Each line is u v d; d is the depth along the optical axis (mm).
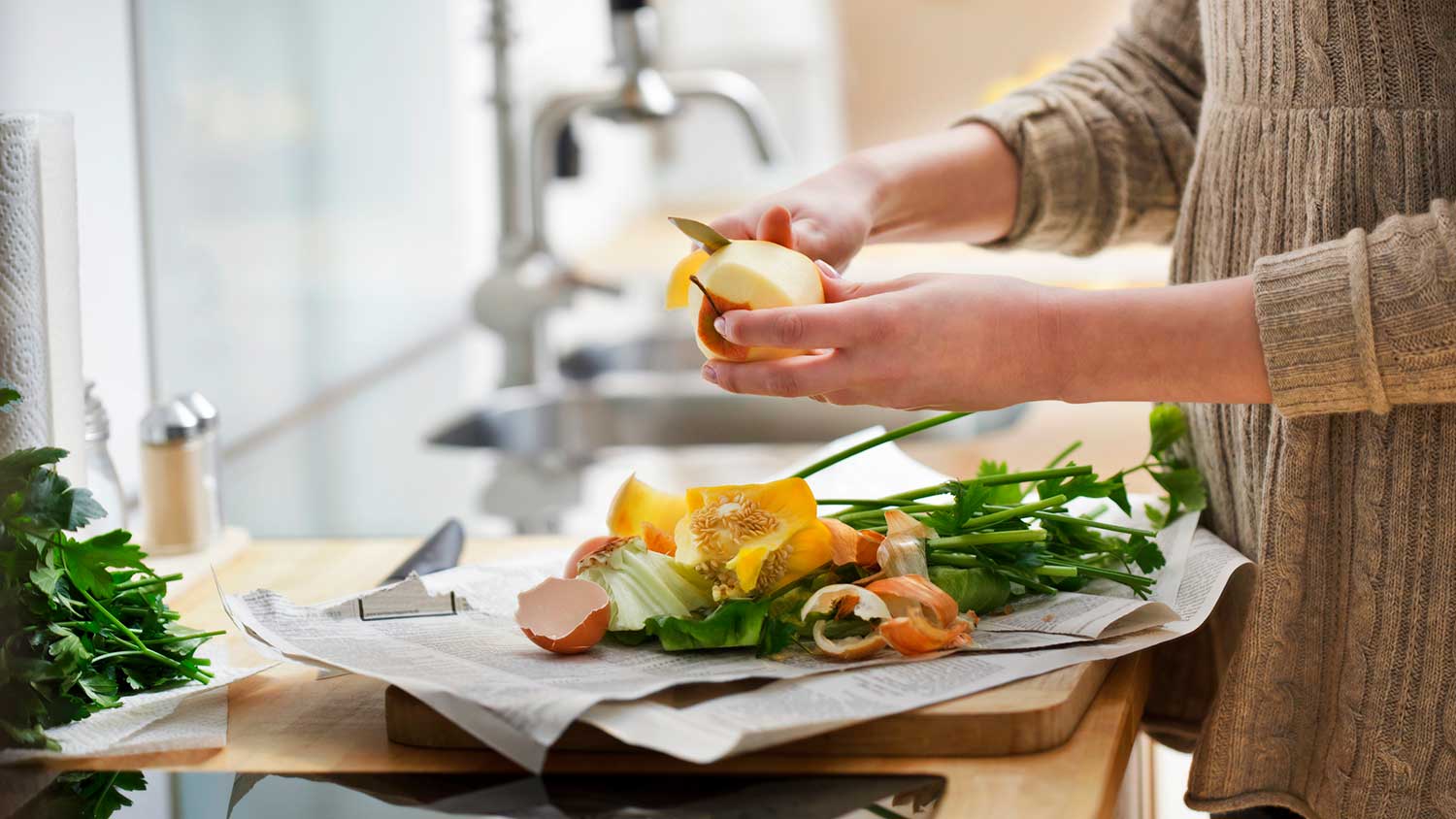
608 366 3061
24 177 1270
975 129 1563
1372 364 1217
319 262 2617
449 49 3252
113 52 1888
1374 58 1300
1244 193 1363
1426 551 1280
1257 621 1324
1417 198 1299
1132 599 1330
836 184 1466
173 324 2053
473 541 1668
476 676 1216
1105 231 1577
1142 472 2078
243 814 1154
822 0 4328
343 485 2670
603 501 2498
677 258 3891
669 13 4582
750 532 1296
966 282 1246
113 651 1292
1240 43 1364
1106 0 3635
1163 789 1604
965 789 1158
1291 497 1305
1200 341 1242
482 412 2609
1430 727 1294
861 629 1286
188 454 1610
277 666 1362
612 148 4602
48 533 1238
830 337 1225
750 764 1193
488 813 1147
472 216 3436
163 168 2018
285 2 2471
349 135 2742
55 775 1206
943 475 1571
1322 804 1338
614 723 1167
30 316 1276
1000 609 1347
